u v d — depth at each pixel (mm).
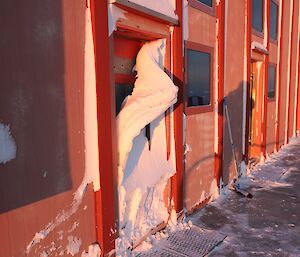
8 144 2168
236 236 4012
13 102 2184
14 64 2172
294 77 11375
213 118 5230
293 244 3834
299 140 11398
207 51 4879
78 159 2732
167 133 4031
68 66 2582
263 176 6711
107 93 2955
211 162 5238
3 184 2158
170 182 4152
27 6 2232
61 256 2637
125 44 3545
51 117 2467
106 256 3055
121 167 3223
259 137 7969
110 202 3066
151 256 3451
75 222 2752
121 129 3182
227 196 5473
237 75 6094
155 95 3297
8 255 2227
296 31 11062
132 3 3061
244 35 6344
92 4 2719
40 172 2408
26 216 2332
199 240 3859
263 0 7594
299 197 5426
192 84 4543
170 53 3943
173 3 3926
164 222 4055
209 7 4879
